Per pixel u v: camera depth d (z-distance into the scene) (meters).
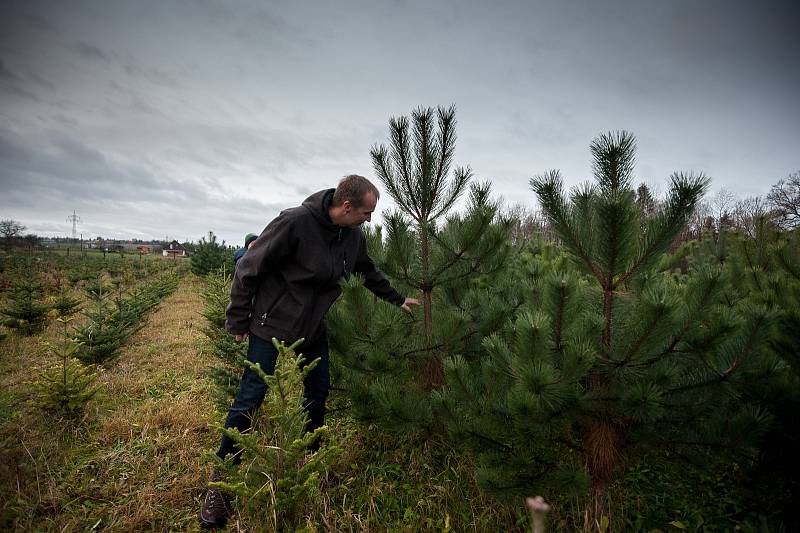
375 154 2.87
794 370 2.07
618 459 2.01
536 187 1.94
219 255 15.34
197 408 3.45
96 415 3.30
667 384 1.71
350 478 2.43
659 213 1.75
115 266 17.23
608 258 1.82
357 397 2.53
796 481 1.93
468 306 3.15
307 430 2.51
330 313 2.66
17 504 2.10
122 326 5.32
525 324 1.65
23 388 3.94
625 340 1.81
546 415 1.71
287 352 1.78
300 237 2.15
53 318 7.55
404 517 2.17
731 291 3.10
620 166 1.79
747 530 1.86
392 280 3.36
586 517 1.94
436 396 2.12
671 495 2.33
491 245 2.77
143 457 2.64
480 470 1.88
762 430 1.60
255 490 1.79
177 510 2.19
